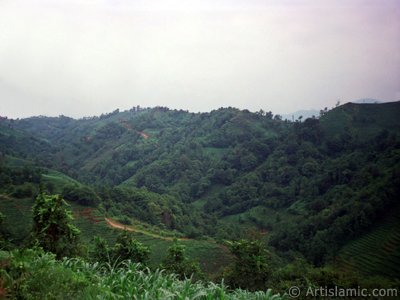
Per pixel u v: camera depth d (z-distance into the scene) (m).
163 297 7.60
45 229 15.38
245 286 25.05
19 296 6.99
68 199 66.94
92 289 7.90
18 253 8.95
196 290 8.39
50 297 7.07
